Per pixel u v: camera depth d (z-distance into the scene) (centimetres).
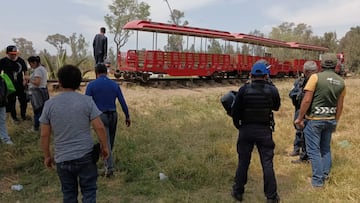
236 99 472
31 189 528
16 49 837
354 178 545
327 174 548
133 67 1541
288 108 1195
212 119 966
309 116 537
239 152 483
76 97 366
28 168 605
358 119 996
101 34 1333
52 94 1154
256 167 600
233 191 494
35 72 771
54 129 359
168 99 1256
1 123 697
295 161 649
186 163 601
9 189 530
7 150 661
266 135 467
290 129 877
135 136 765
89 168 368
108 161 566
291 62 2684
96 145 375
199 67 1780
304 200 479
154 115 991
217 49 2042
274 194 470
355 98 1424
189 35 1767
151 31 1576
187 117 978
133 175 573
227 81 1970
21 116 882
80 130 360
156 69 1568
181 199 488
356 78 3375
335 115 540
